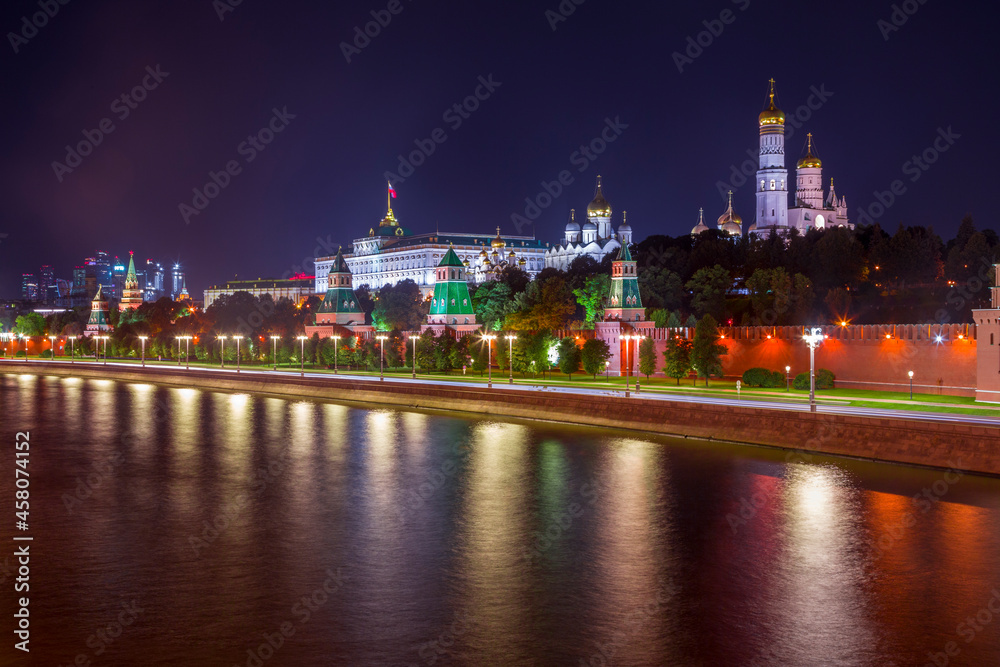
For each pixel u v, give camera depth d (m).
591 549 43.34
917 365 92.75
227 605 35.75
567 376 129.75
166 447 76.81
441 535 46.34
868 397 87.75
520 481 59.56
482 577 39.22
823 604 35.44
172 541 45.66
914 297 148.62
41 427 91.00
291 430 86.94
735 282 170.88
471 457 69.12
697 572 39.59
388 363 151.38
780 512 49.75
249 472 64.69
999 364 79.38
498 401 96.25
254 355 185.62
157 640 32.12
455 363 141.12
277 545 44.75
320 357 166.25
